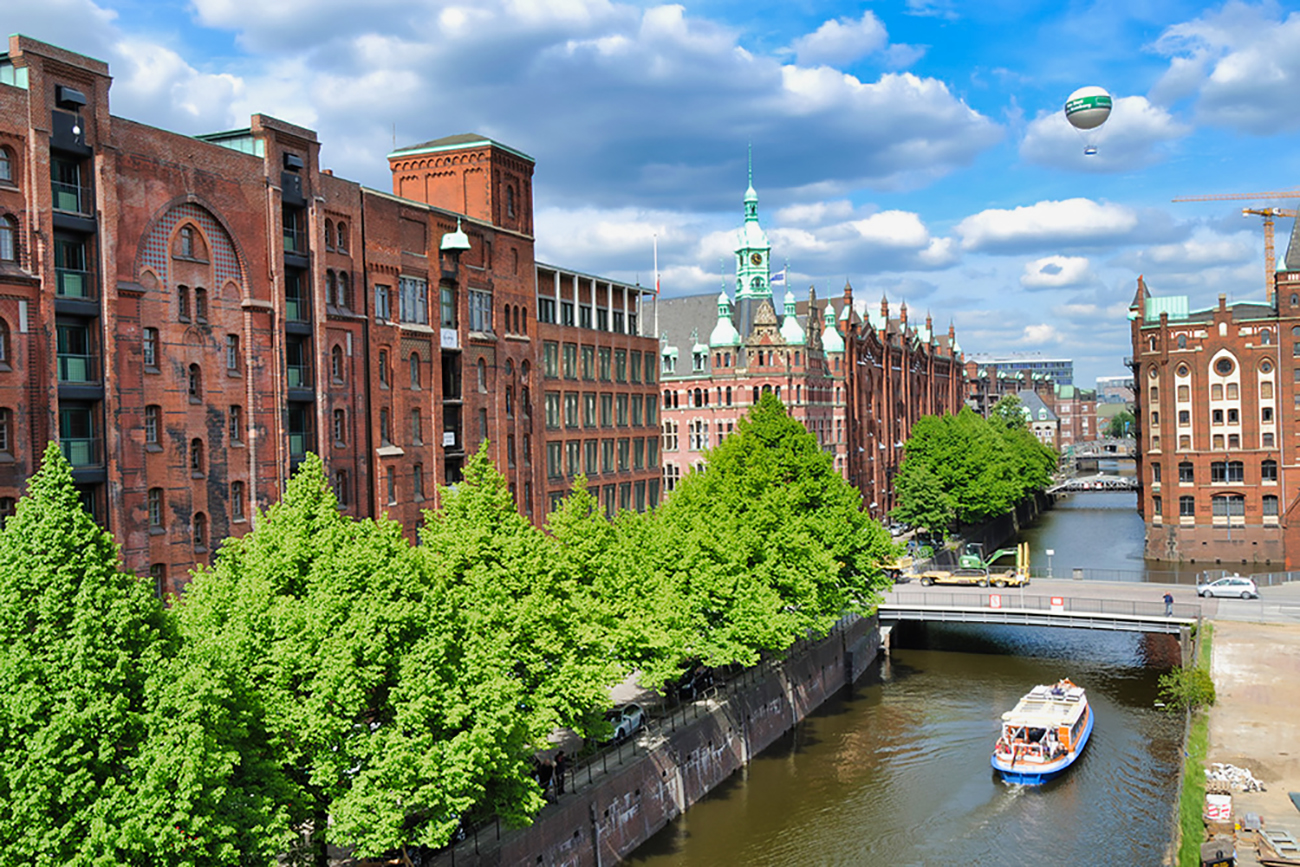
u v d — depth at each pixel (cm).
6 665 2442
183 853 2541
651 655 5131
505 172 7431
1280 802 4509
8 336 3950
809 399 12356
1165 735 6600
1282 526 11912
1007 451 16125
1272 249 13375
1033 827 5272
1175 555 12300
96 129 4234
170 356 4600
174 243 4641
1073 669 8256
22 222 4003
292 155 5253
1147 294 13538
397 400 5997
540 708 4112
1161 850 4984
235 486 4944
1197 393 12188
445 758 3306
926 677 8106
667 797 5288
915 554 11362
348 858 3806
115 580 2672
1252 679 6391
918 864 4875
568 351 8319
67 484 2680
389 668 3409
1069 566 12144
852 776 5994
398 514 5991
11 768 2370
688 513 6531
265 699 3139
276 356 5109
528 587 4419
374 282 5825
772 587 6600
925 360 18075
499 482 4812
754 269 13012
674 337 13112
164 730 2556
